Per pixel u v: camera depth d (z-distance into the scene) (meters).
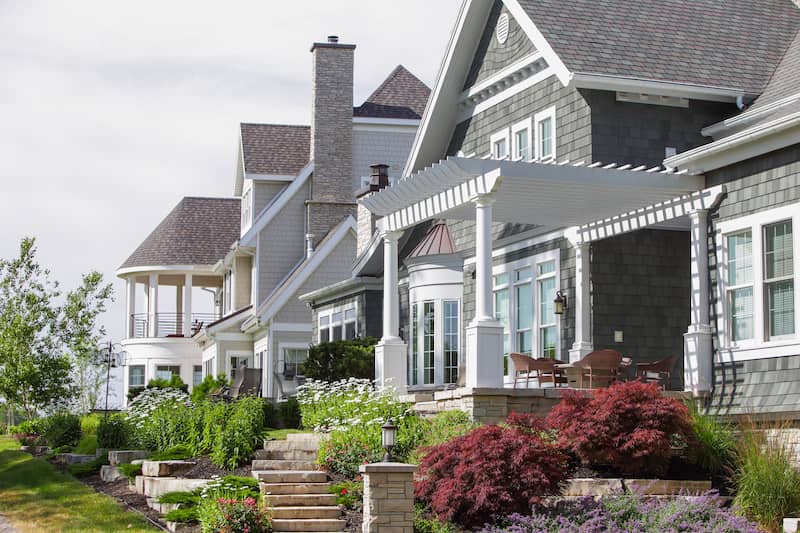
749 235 18.12
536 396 18.08
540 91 22.59
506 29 23.78
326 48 39.81
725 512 13.90
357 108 40.59
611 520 13.63
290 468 17.92
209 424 19.97
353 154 40.31
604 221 21.08
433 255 25.70
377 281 30.48
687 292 21.80
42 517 17.61
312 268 37.56
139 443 22.59
